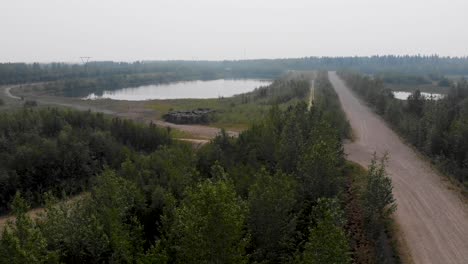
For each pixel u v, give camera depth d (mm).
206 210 18594
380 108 80312
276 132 43281
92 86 187250
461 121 47469
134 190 30406
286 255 24109
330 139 36438
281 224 24656
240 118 81438
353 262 27375
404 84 157750
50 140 52281
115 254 21812
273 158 39219
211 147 42594
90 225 23625
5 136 54188
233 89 188500
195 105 103812
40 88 159250
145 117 87625
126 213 27625
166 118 83625
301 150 35812
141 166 38406
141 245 24328
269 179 25953
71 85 175000
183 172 34562
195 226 18844
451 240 30031
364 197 32312
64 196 31578
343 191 35500
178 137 65688
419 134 54438
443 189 39750
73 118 62531
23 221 20578
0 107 98000
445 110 53375
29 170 47344
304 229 26781
